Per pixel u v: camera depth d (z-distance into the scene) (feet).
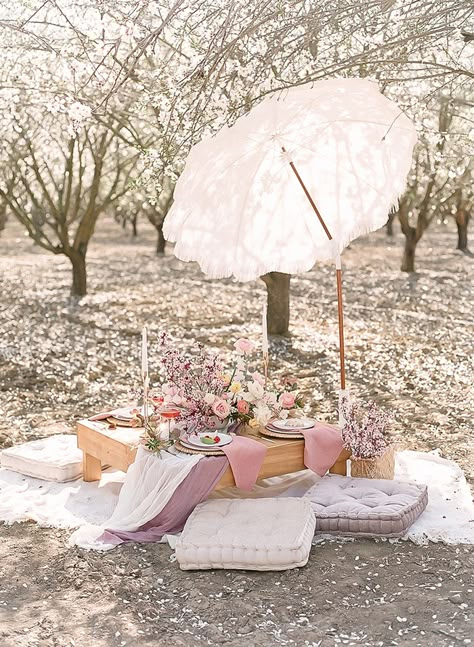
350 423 20.83
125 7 20.75
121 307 54.34
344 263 87.25
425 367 35.73
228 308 53.47
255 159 22.85
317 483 20.34
